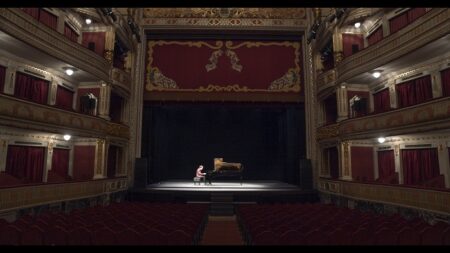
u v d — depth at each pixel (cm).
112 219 830
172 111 2559
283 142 2438
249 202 1759
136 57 2016
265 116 2578
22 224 704
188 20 2066
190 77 2052
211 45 2094
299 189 1905
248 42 2106
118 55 1930
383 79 1631
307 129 2023
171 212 1072
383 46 1401
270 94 2045
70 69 1470
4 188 946
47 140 1520
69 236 607
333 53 1772
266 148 2559
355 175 1667
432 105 1137
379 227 721
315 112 1995
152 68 2064
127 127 1894
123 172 1883
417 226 730
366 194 1402
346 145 1645
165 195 1778
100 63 1598
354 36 1784
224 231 1178
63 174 1614
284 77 2073
